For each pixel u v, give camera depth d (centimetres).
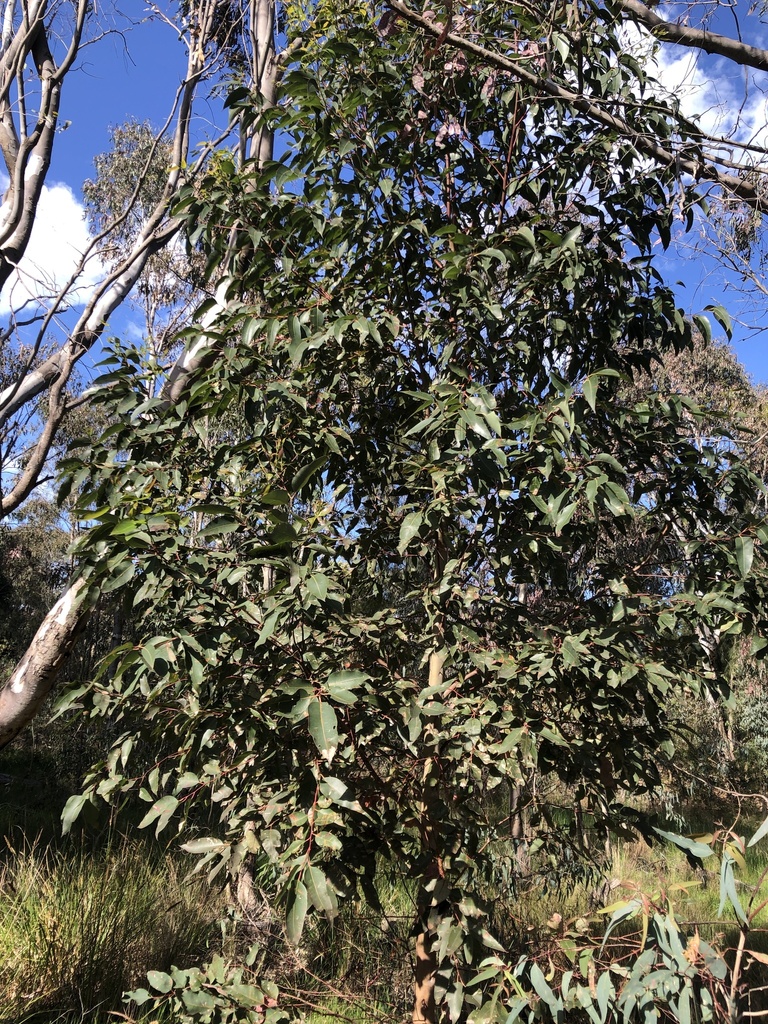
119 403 234
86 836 513
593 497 188
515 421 208
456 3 259
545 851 288
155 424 228
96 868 427
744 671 935
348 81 258
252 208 248
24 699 279
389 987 294
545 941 229
